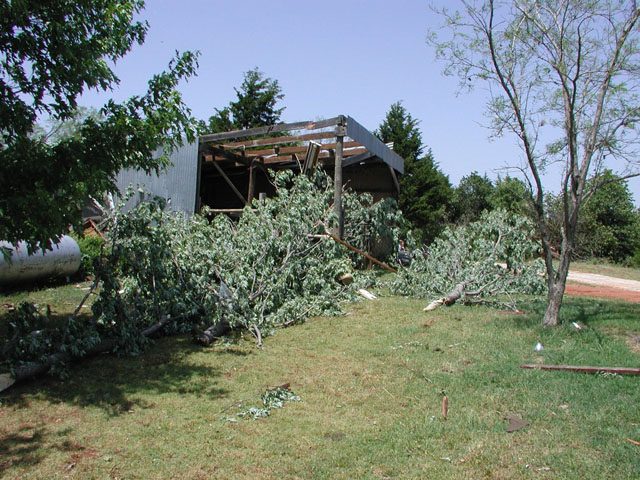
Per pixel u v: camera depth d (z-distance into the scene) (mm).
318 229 11328
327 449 3621
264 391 4762
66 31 4902
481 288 9469
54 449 3547
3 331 6461
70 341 5137
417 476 3260
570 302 10000
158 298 6523
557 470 3303
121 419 4082
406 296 10258
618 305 9430
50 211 4430
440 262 10477
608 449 3570
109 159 5012
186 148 13773
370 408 4387
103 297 5801
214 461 3430
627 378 4965
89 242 11406
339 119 12188
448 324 7621
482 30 7000
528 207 9734
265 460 3455
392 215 14312
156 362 5598
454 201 40562
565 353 5840
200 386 4875
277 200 9336
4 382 4559
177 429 3918
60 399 4461
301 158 15430
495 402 4488
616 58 6562
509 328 7242
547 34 6855
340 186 12352
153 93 5262
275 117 34344
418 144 37875
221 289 6930
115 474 3230
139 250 6125
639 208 32938
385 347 6332
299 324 7645
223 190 19641
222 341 6453
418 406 4426
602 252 30641
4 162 4500
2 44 4773
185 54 5426
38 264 9336
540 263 10602
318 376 5227
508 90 6930
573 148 6719
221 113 33219
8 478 3139
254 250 7766
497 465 3387
